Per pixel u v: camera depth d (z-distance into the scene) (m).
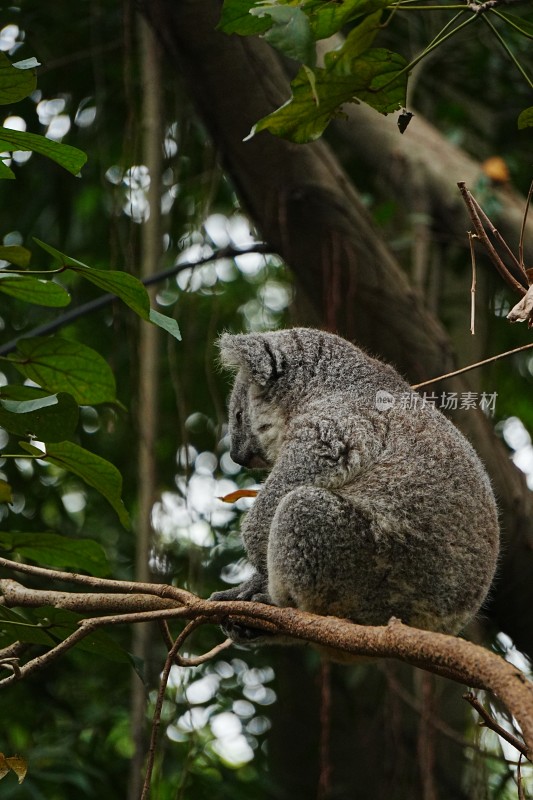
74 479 13.75
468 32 12.72
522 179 12.81
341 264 10.20
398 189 11.20
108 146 13.47
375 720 12.26
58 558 6.70
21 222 13.16
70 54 13.32
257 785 12.36
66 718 12.98
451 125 13.84
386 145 11.17
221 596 6.73
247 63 9.91
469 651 4.21
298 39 4.83
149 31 11.24
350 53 5.27
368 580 6.22
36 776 10.95
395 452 6.45
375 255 10.25
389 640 4.59
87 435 13.40
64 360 6.09
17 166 13.40
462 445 6.59
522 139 13.52
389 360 10.25
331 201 10.21
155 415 10.49
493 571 6.49
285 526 6.29
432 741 9.84
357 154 11.93
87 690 13.02
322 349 7.54
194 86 10.13
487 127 13.70
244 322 15.13
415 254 11.33
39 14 13.09
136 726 9.38
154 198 11.01
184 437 9.97
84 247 14.12
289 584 6.28
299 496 6.30
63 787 11.66
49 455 6.14
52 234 13.59
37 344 5.96
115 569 13.19
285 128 5.69
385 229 13.20
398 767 11.38
